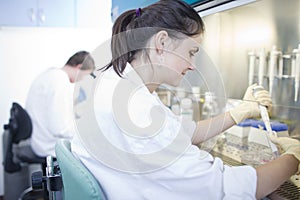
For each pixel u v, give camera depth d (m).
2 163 2.65
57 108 2.14
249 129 1.14
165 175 0.67
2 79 2.64
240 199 0.67
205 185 0.67
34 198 2.48
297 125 1.03
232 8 1.06
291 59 1.04
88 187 0.60
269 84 1.14
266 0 1.04
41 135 2.24
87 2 2.64
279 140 0.87
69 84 2.20
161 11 0.75
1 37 2.60
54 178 0.82
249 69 1.22
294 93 1.04
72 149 0.82
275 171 0.72
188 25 0.75
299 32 0.99
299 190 0.76
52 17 2.66
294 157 0.76
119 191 0.69
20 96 2.70
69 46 2.72
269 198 0.76
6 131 2.53
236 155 1.03
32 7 2.62
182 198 0.68
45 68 2.72
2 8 2.57
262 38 1.14
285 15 1.03
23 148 2.37
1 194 2.68
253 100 1.09
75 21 2.69
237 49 1.26
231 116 1.07
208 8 1.11
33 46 2.68
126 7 1.52
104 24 2.60
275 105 1.12
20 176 2.66
